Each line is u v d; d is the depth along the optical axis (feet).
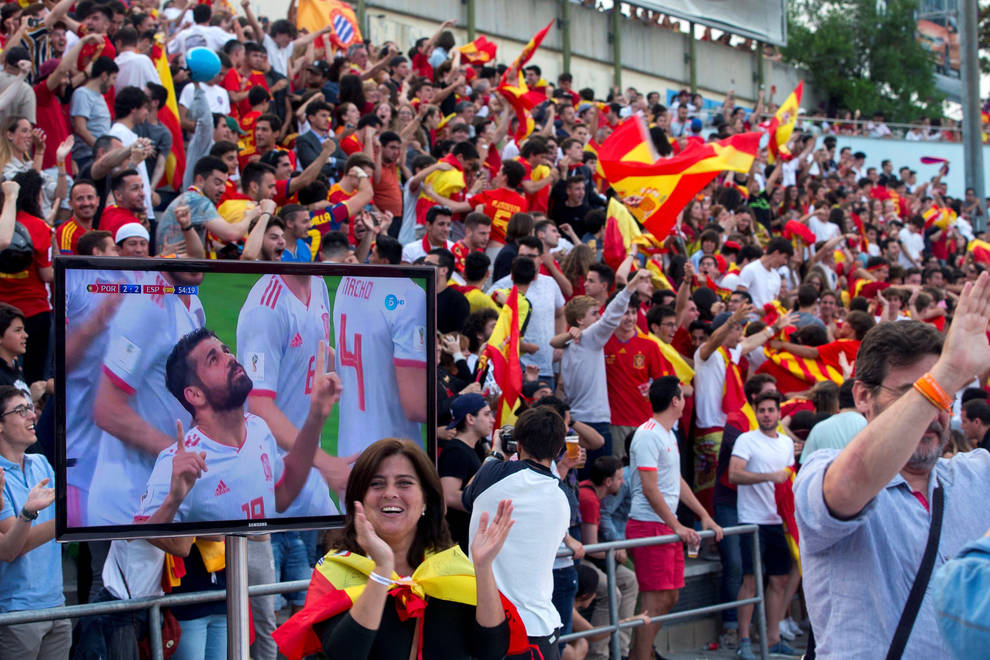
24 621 15.30
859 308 38.29
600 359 27.99
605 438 27.96
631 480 25.66
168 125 32.73
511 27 76.54
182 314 12.14
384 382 12.76
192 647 17.72
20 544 15.83
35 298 23.89
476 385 22.54
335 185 31.07
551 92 62.49
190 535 12.01
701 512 26.25
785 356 33.83
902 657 10.36
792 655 28.63
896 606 10.52
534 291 29.40
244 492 12.21
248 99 38.11
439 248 29.27
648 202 37.24
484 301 28.04
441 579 12.08
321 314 12.59
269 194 29.17
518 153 45.65
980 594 7.97
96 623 16.89
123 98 30.71
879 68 115.55
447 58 54.65
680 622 28.86
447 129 45.60
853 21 114.62
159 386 12.03
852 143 92.17
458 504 20.11
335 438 12.56
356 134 36.81
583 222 39.75
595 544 23.25
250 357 12.33
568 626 22.09
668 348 30.07
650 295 33.30
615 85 84.23
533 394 24.71
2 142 26.07
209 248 26.18
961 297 9.89
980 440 27.50
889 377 10.86
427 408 12.88
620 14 84.89
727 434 28.55
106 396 11.88
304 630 11.67
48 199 27.22
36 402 20.97
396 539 12.25
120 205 25.62
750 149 37.65
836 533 10.39
